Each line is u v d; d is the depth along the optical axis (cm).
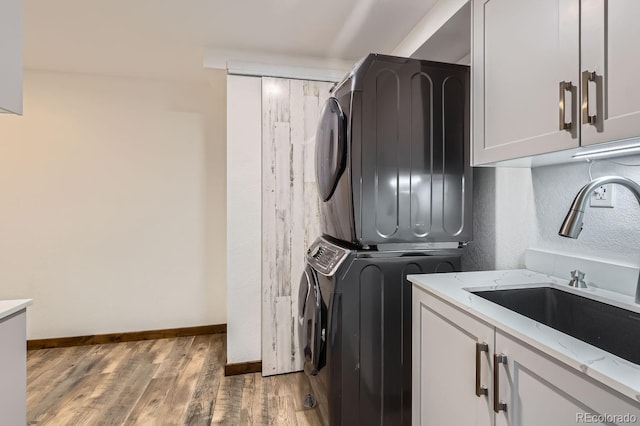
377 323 151
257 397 211
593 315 110
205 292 310
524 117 110
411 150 155
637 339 95
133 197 294
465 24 169
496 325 92
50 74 277
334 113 163
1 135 272
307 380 206
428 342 129
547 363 77
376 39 222
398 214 153
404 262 154
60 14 192
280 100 242
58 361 257
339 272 147
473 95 137
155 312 300
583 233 129
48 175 279
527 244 155
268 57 242
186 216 304
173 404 202
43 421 185
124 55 246
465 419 106
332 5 184
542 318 128
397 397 154
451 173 160
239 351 241
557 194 140
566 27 95
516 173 162
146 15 194
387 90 152
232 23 202
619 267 113
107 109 288
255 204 243
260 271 244
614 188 117
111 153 290
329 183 170
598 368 65
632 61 78
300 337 193
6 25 108
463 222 162
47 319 281
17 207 275
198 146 305
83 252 286
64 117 281
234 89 237
